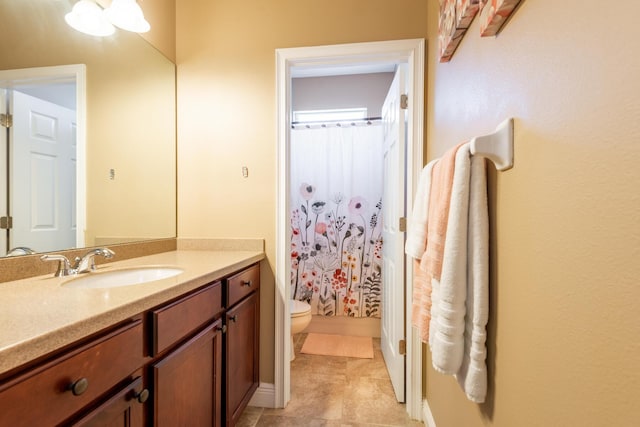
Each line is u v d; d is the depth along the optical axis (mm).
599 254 398
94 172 1222
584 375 425
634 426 346
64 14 1101
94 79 1215
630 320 351
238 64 1637
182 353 903
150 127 1516
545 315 517
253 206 1627
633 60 345
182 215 1684
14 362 452
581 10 428
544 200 521
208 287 1071
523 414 581
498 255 692
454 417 1051
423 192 1015
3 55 905
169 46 1645
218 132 1653
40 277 955
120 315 649
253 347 1515
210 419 1087
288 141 1611
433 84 1402
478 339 716
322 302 2553
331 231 2545
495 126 719
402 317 1626
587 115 419
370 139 2514
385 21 1532
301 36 1586
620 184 364
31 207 979
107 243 1275
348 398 1676
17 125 942
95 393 603
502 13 641
